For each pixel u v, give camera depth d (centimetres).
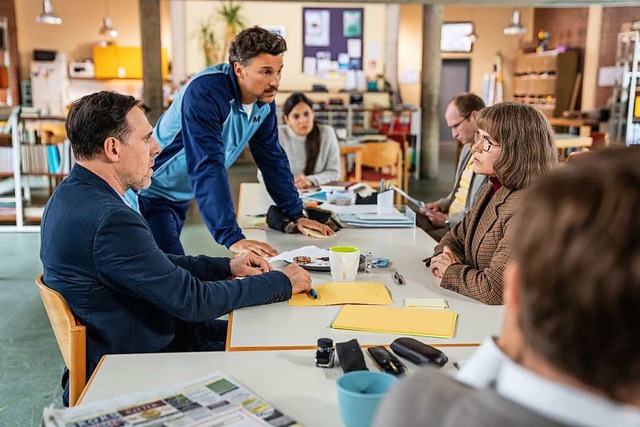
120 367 142
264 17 1315
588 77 1248
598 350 55
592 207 56
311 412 121
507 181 201
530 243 59
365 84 1338
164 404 120
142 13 885
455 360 146
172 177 282
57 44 1240
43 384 305
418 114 996
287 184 292
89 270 168
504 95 1543
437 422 65
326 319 174
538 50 1407
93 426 111
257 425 113
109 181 181
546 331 57
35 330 372
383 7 1331
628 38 973
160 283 167
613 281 54
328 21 1329
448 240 234
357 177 645
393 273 220
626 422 56
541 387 58
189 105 248
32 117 829
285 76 1342
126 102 181
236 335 162
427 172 1005
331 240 269
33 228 620
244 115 266
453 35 1526
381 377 114
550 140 200
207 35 1266
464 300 191
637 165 58
